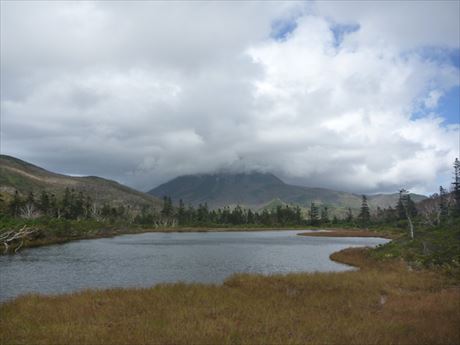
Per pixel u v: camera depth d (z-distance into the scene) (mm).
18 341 13594
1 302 23891
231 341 13578
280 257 54594
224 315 17672
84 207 164250
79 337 13930
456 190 108438
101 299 20984
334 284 27016
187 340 13609
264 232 154750
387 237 114062
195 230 167000
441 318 16688
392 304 20328
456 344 12945
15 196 123500
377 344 13297
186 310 18312
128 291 23469
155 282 32594
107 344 13172
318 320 16828
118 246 75438
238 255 57156
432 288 26250
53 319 16812
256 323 16297
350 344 13242
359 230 158750
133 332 14594
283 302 20797
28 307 19031
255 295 22922
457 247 38906
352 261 47906
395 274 32156
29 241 76188
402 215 158875
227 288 25500
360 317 17531
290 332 14883
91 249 67750
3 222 71938
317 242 90938
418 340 13406
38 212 119688
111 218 165375
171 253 60250
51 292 27844
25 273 37906
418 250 45500
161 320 16484
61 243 83188
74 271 39375
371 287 26141
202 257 54156
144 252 61875
